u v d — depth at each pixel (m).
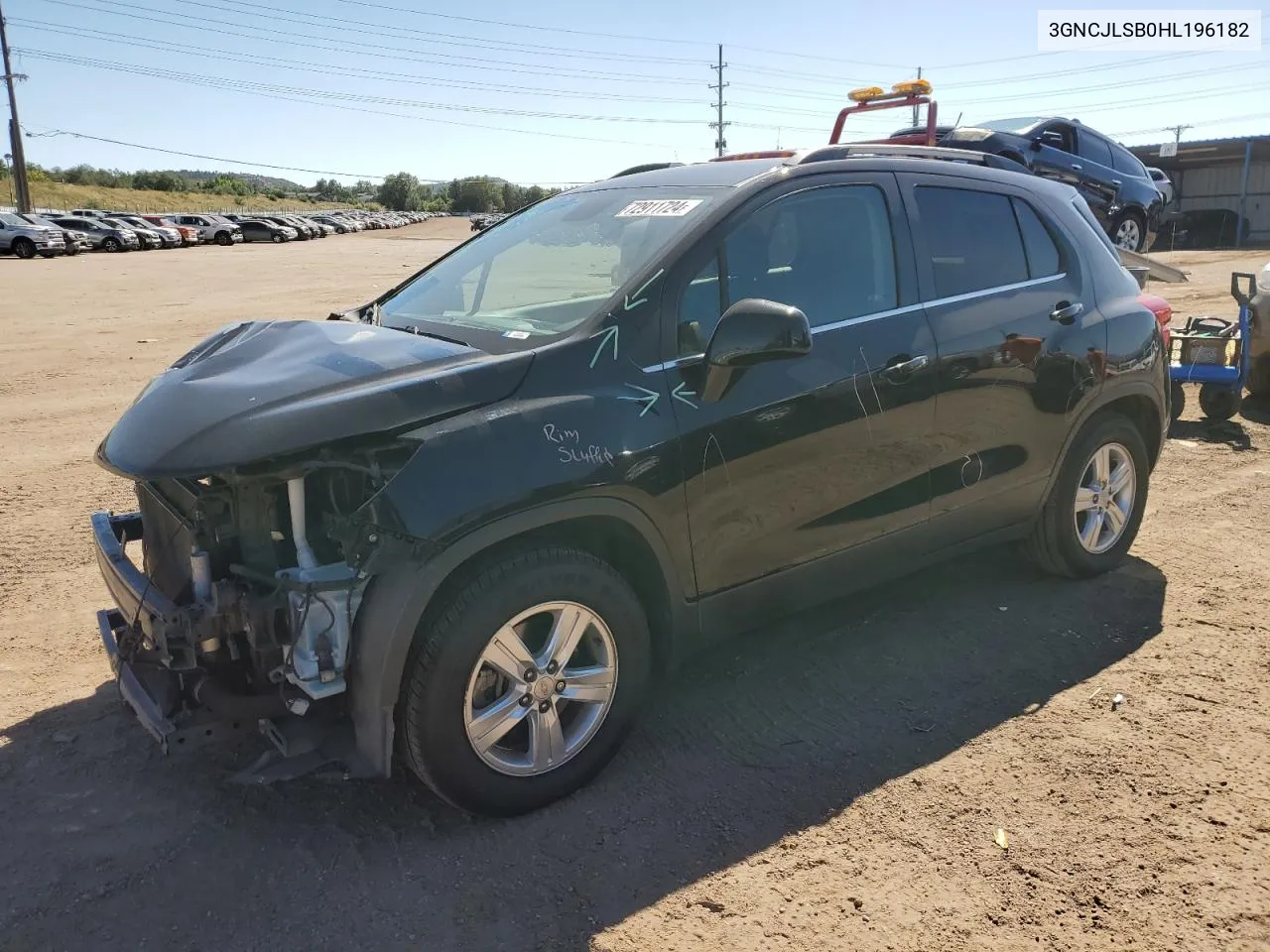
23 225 38.22
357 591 2.84
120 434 2.95
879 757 3.42
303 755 2.96
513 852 2.95
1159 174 21.00
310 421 2.75
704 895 2.77
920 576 4.98
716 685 3.94
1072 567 4.75
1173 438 7.64
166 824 3.08
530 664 3.02
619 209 3.85
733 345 3.09
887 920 2.67
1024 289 4.30
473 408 2.94
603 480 3.01
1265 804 3.11
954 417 3.97
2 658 4.14
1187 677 3.90
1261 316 8.13
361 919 2.68
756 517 3.43
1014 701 3.77
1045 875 2.83
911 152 4.35
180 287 22.84
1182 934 2.60
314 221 65.06
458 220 99.69
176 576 3.14
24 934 2.62
